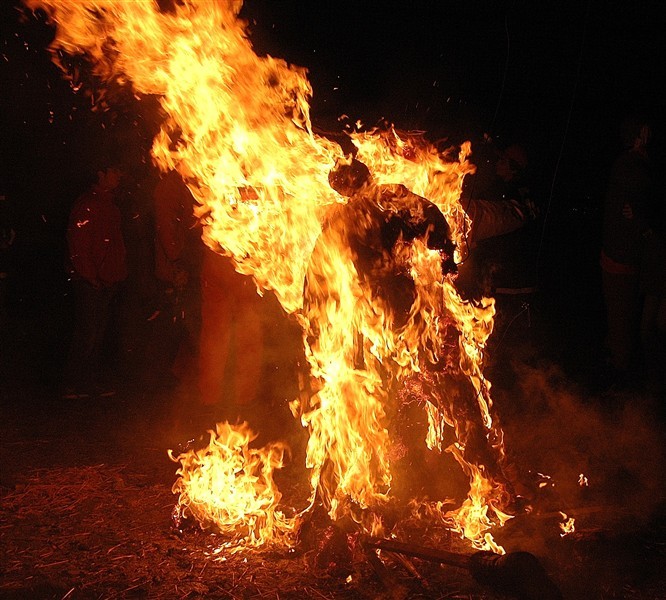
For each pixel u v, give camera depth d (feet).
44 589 12.54
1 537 14.39
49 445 19.74
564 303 35.50
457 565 12.00
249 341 21.15
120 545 14.01
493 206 17.38
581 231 39.42
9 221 35.24
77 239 23.65
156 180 26.50
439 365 13.97
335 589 12.45
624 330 23.43
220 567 13.16
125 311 26.71
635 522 14.85
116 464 18.21
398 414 14.60
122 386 25.50
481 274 19.36
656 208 22.45
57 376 26.76
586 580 12.71
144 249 26.61
